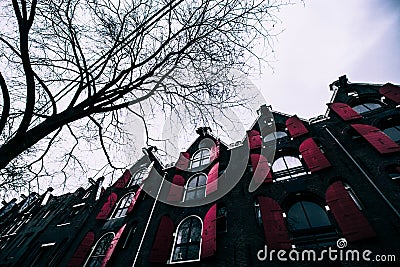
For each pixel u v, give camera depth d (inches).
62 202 649.0
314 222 274.5
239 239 293.0
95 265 377.4
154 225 391.9
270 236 265.6
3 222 699.4
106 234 429.7
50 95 152.4
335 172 312.7
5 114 124.0
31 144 124.1
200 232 342.3
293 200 313.3
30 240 533.6
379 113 370.0
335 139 360.5
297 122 435.8
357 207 246.8
